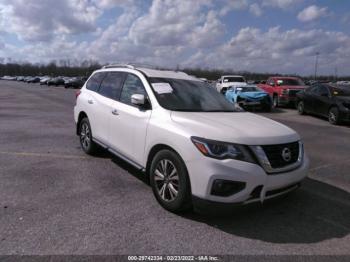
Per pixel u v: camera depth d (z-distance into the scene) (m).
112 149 5.69
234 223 3.99
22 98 24.67
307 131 11.46
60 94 31.39
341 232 3.86
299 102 16.55
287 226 3.97
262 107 17.80
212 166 3.70
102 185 5.13
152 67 6.23
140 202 4.51
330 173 6.22
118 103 5.57
